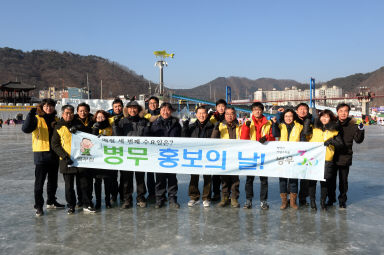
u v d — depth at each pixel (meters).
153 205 4.55
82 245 3.10
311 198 4.27
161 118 4.51
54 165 4.30
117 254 2.89
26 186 5.80
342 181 4.30
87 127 4.35
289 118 4.31
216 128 4.41
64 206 4.50
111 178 4.46
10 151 11.66
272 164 4.20
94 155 4.28
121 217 3.98
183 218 3.92
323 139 4.19
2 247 3.06
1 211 4.25
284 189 4.28
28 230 3.52
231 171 4.28
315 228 3.54
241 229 3.52
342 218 3.90
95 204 4.62
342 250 2.96
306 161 4.11
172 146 4.32
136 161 4.35
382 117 50.28
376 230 3.48
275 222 3.75
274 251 2.93
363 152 11.05
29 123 3.85
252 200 4.79
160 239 3.23
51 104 4.09
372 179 6.29
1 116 47.97
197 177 4.44
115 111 4.74
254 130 4.41
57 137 4.02
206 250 2.96
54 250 2.99
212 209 4.32
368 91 71.38
